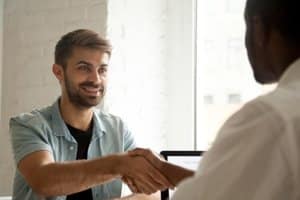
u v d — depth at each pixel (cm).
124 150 171
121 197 159
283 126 53
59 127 156
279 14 60
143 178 118
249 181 53
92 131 164
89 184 125
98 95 158
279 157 52
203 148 219
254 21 64
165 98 222
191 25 220
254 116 56
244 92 211
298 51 60
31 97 219
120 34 204
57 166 127
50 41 214
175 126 222
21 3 222
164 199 137
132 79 208
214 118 218
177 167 117
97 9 202
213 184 55
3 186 226
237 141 56
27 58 221
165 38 223
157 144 217
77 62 155
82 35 157
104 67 160
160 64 220
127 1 207
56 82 212
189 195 56
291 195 51
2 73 228
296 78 59
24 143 143
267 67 65
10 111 225
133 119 208
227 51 216
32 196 152
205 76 220
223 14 217
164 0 222
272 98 56
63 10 211
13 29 224
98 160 124
